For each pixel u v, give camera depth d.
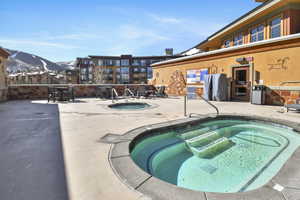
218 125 5.70
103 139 3.39
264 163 3.15
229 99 9.97
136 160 3.38
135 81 50.88
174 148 3.98
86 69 59.28
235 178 2.69
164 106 7.97
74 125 4.55
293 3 8.94
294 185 1.78
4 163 2.40
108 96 12.59
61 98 10.55
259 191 1.69
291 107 6.08
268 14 10.25
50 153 2.73
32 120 5.19
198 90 11.82
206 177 2.72
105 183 1.88
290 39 7.39
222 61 10.30
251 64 8.79
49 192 1.74
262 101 8.16
